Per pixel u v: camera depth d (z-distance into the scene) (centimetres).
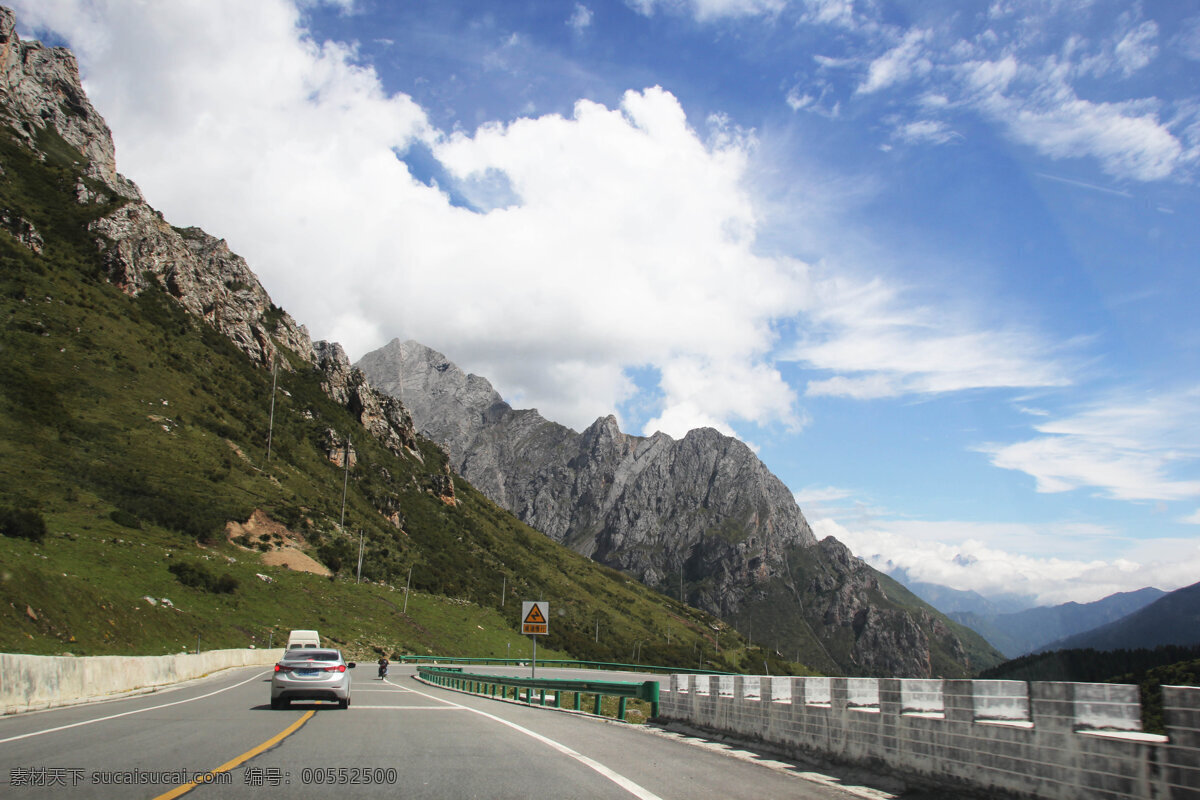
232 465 11238
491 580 15725
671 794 930
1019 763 885
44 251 12875
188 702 2386
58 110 18475
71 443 9225
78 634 4156
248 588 8556
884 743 1133
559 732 1706
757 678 1584
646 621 19812
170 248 16450
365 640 8838
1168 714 715
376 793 884
